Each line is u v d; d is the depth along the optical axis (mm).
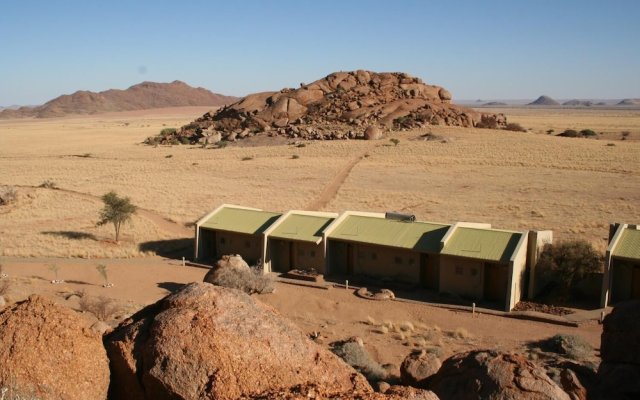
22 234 53594
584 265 34844
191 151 124250
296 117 158500
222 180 86625
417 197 70375
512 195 70312
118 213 51156
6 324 8742
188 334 8719
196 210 65062
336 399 7723
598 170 85625
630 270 33625
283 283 39312
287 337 9219
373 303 34906
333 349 23219
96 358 8883
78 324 9141
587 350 25812
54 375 8375
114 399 8945
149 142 145500
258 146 131500
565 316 31938
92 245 49562
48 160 112250
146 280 40125
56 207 67062
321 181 83938
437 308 33969
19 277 39469
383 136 131250
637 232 35094
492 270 35438
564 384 12852
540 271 36000
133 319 9812
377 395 7828
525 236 35281
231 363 8469
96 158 116125
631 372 13078
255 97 173250
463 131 134375
